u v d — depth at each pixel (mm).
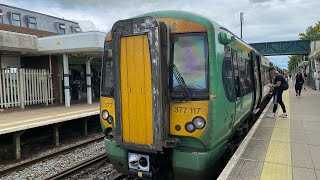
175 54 5184
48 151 10031
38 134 11023
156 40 4816
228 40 5410
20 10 31750
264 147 6430
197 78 5023
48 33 32781
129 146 5207
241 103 6859
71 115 11539
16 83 13477
